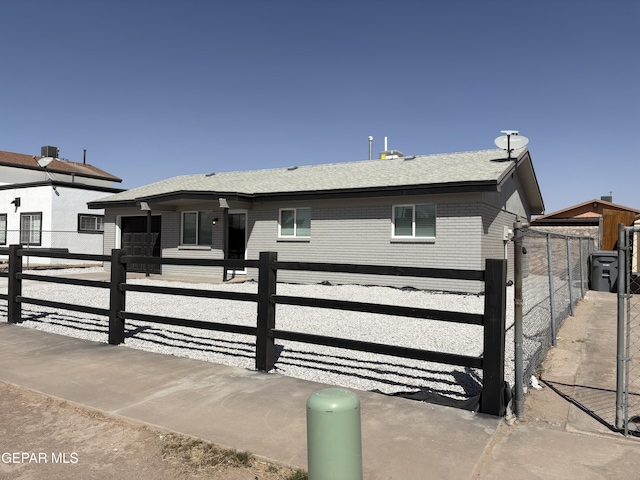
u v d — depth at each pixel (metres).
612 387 5.16
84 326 8.26
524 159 15.81
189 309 9.88
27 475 3.25
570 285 9.88
